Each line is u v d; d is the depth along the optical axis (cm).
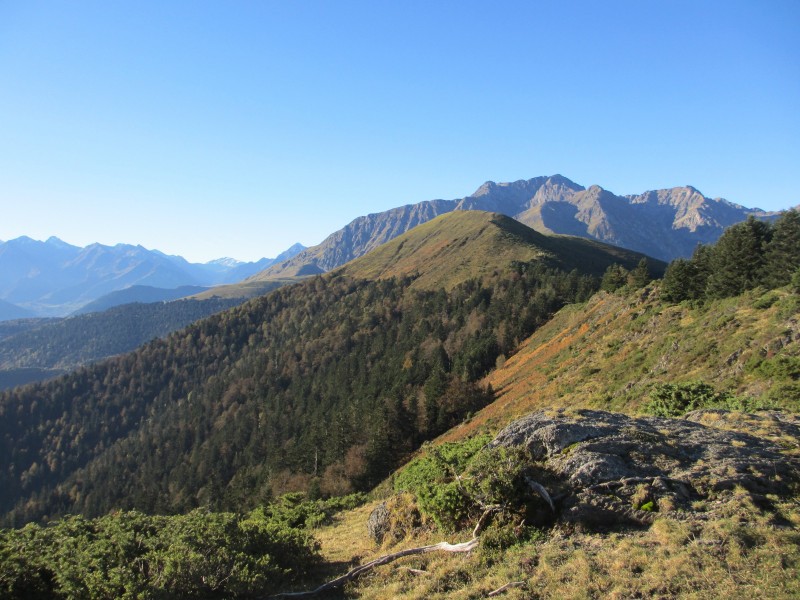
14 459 13775
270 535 1162
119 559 933
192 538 993
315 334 13912
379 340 11662
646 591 640
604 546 774
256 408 11600
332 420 8388
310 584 1017
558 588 700
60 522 1165
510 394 5206
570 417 1134
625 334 4325
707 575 640
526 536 880
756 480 853
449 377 7212
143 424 14375
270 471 8194
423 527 1141
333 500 2678
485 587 766
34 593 919
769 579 603
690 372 2658
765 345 2305
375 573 982
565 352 5231
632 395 2841
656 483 865
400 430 6550
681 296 4256
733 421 1185
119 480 11362
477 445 1447
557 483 941
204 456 10550
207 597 899
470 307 10881
